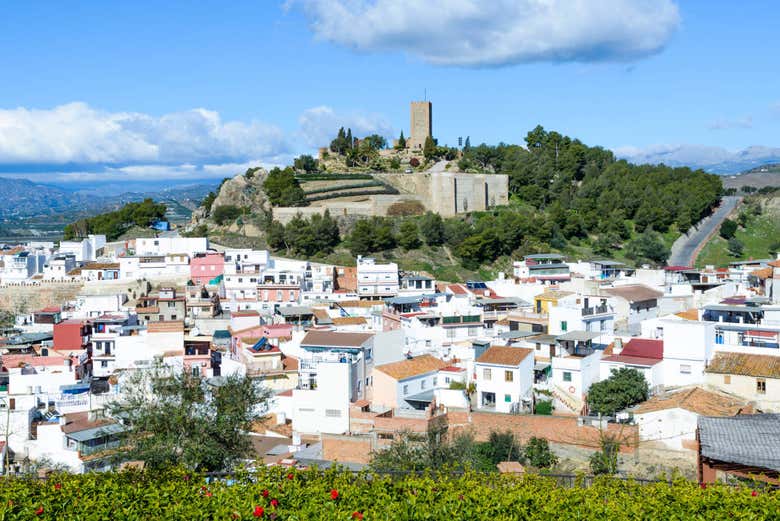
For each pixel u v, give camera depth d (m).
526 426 74.06
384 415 80.00
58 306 149.38
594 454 67.62
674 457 66.25
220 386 60.72
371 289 155.88
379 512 33.19
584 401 82.88
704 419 51.16
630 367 82.81
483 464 66.62
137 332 113.56
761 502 33.94
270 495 34.25
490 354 87.31
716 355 80.25
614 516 33.91
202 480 38.44
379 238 195.12
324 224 196.62
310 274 161.88
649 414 68.31
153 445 52.94
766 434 47.88
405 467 59.81
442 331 110.81
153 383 64.94
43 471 70.19
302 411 81.81
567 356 88.94
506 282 150.62
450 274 186.75
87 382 98.31
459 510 33.66
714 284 129.62
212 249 191.12
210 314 142.88
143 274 170.50
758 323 88.94
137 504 35.25
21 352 113.50
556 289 138.25
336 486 35.84
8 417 77.00
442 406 86.06
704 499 34.44
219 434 54.75
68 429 75.00
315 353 91.88
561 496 35.84
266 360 96.00
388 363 92.56
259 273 159.12
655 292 122.56
